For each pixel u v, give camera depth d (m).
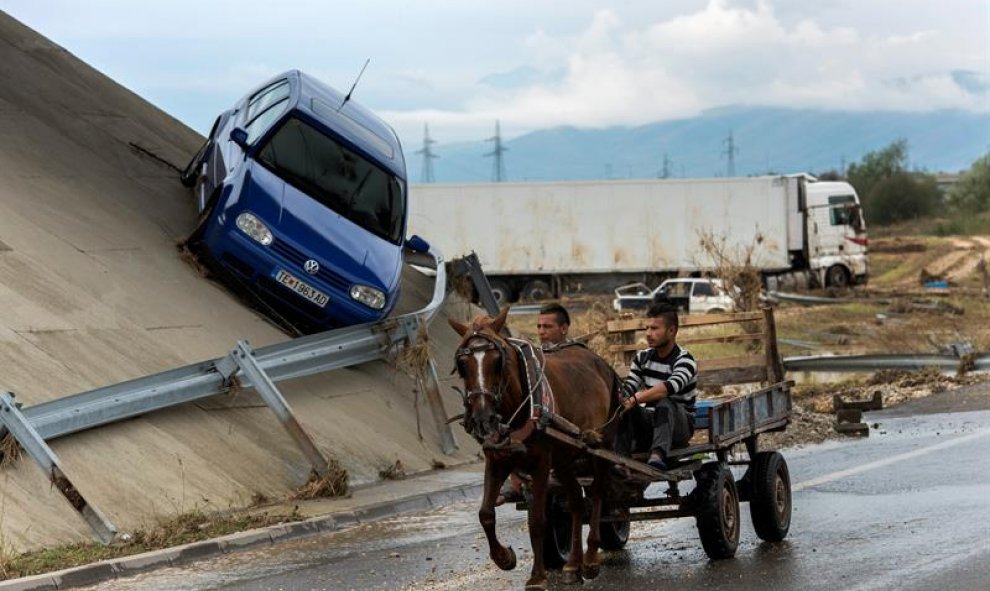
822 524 11.97
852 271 58.12
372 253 17.92
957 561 9.78
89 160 20.73
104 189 19.67
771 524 11.15
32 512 11.18
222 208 17.58
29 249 15.90
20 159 19.11
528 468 9.20
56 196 18.31
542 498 9.11
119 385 12.94
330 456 15.05
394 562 10.75
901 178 141.62
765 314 13.55
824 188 57.88
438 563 10.68
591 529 9.94
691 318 13.88
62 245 16.61
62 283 15.52
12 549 10.43
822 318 42.28
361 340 17.00
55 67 24.23
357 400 17.11
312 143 18.23
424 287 24.03
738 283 33.22
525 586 9.15
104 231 17.84
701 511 10.28
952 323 39.09
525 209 55.94
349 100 20.20
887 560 10.02
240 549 11.51
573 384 9.63
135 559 10.56
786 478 11.54
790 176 57.03
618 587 9.60
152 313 16.08
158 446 13.18
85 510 11.20
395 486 14.79
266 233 17.28
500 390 8.71
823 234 57.75
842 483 14.42
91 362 14.12
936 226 126.88
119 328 15.24
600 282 56.66
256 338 17.11
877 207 141.62
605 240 55.59
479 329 8.82
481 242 56.19
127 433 13.06
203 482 13.05
